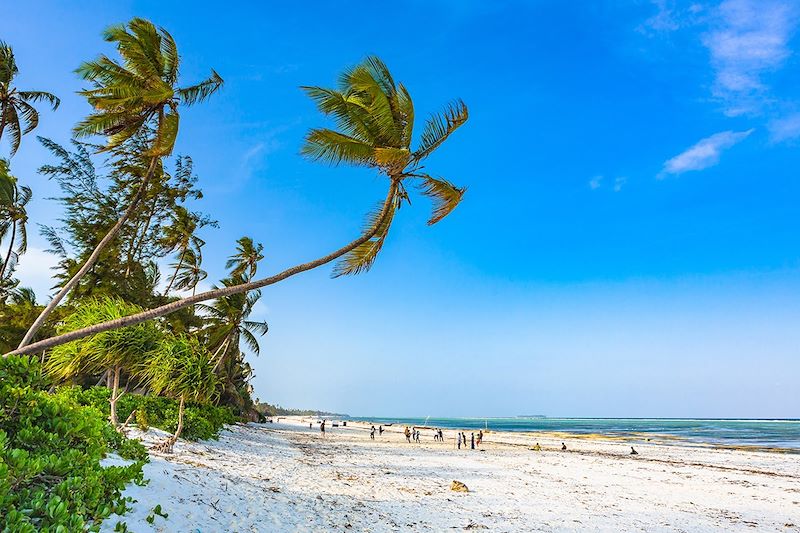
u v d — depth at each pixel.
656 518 13.16
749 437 69.69
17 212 22.91
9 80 20.91
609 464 27.50
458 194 12.38
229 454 17.34
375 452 30.47
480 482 18.22
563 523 11.89
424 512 11.88
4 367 5.53
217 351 36.75
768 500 16.88
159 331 15.30
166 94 13.70
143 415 16.08
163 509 7.41
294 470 16.53
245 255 39.06
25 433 5.07
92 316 13.58
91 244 27.30
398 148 11.70
